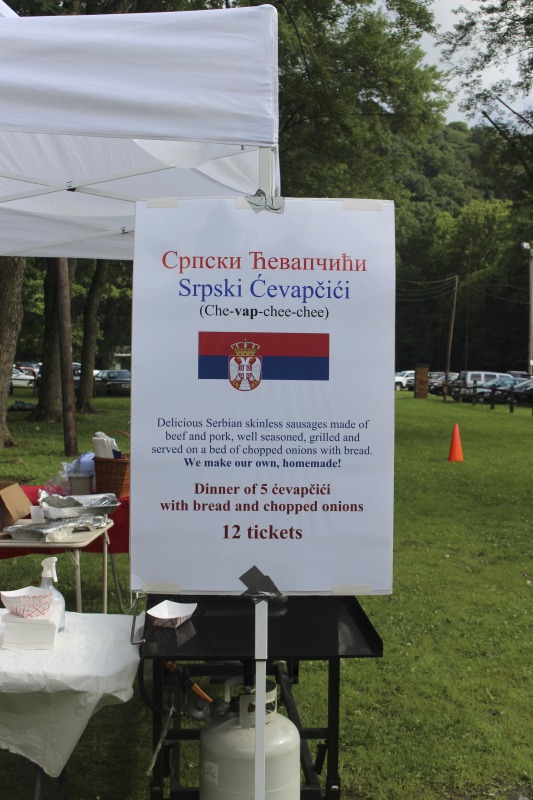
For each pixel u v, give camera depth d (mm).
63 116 2311
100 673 2615
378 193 27172
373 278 2311
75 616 3158
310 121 23500
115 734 3752
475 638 5078
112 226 5387
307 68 21453
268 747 2516
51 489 4828
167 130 2305
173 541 2289
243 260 2281
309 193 26297
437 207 92625
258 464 2291
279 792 2520
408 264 84125
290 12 19719
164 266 2275
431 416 25625
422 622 5379
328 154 23859
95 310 23656
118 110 2307
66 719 2619
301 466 2299
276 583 2297
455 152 104188
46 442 14883
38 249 5594
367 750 3586
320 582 2303
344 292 2301
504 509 9680
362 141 23031
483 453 15367
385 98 23109
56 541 3943
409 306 82812
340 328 2301
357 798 3213
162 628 2596
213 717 2721
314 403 2295
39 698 2615
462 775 3375
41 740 2637
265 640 2311
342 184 26156
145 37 2295
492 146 19953
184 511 2287
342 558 2307
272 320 2287
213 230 2277
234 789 2480
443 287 78688
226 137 2305
